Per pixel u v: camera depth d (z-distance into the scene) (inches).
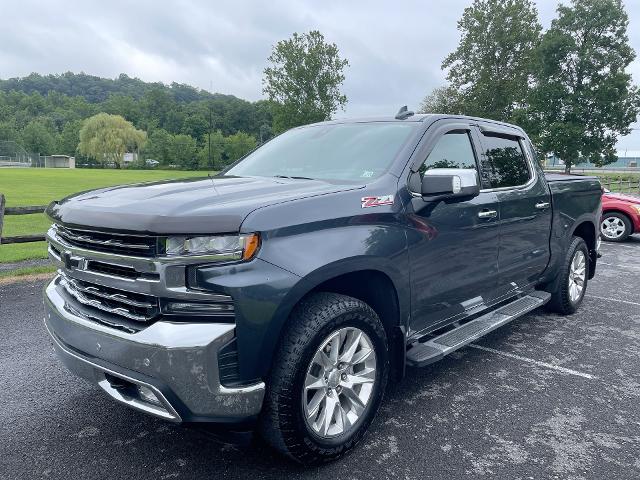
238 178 137.6
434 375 163.3
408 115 155.4
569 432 128.3
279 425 101.3
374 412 120.3
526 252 182.5
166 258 91.7
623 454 118.9
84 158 4825.3
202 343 90.7
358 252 110.3
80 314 108.0
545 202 192.4
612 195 498.3
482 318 168.6
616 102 1547.7
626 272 339.0
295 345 101.2
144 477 107.8
